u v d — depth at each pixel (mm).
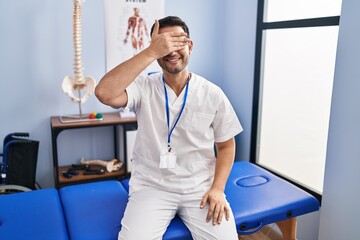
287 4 2393
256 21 2627
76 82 2531
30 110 2668
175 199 1489
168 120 1490
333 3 2037
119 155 2869
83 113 2811
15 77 2580
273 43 2551
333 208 1829
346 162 1725
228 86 3090
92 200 1636
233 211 1538
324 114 2166
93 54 2758
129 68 1277
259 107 2758
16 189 2256
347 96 1685
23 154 2299
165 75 1472
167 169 1499
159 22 1395
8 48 2520
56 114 2742
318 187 2270
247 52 2766
